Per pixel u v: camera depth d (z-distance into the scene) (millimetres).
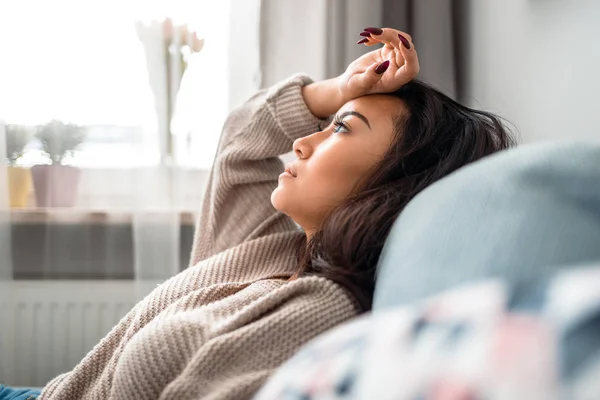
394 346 313
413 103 930
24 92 1821
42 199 1861
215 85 1835
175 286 950
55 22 1810
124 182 1854
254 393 675
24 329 1857
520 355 263
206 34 1827
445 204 501
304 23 1816
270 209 1135
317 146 930
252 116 1166
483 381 264
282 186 926
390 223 797
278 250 1009
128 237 1881
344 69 1797
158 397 741
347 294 768
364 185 875
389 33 908
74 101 1827
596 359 246
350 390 314
